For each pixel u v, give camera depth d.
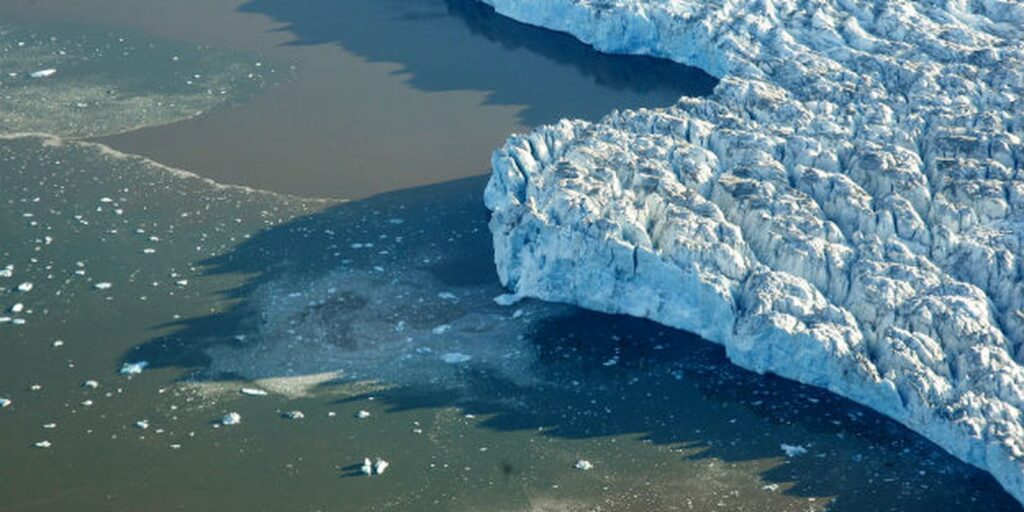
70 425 133.00
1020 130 165.50
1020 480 120.75
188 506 123.12
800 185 155.25
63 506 123.12
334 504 123.25
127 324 147.75
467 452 129.38
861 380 133.12
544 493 124.25
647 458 128.25
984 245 143.38
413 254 160.50
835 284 142.62
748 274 145.12
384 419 133.75
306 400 136.38
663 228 148.88
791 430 131.50
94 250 161.25
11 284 154.38
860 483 124.56
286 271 157.00
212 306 150.75
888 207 150.00
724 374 139.38
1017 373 128.62
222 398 136.62
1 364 141.50
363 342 145.00
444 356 142.75
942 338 134.62
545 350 143.38
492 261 158.88
